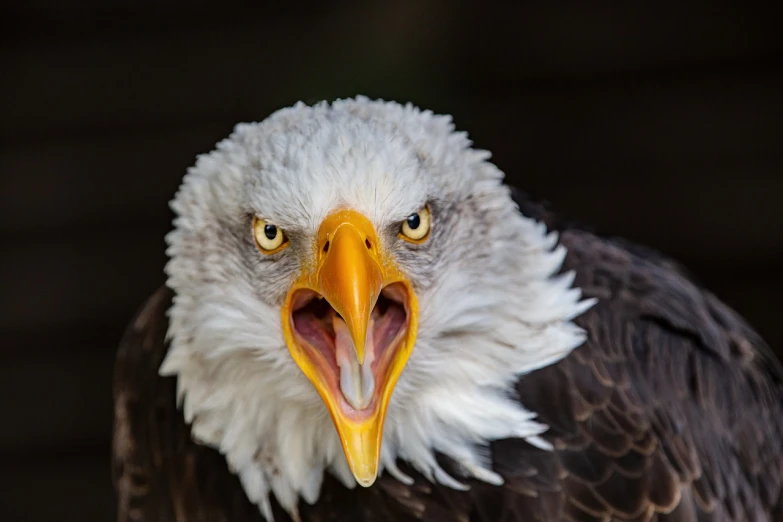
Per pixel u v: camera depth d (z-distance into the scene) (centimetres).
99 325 1078
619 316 596
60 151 1080
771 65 1043
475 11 1043
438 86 1021
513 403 543
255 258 517
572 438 552
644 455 555
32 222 1078
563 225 662
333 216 498
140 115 1073
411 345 516
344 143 508
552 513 547
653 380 584
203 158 549
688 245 1059
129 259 1077
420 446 545
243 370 534
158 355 609
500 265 537
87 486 1080
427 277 519
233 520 571
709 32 1046
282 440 545
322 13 1048
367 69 1010
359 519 560
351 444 491
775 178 1049
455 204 529
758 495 638
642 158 1061
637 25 1053
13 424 1081
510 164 1060
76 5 1070
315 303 544
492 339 534
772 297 1050
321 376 512
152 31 1071
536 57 1056
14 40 1074
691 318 634
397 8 1030
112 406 1078
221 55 1063
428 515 555
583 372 562
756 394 674
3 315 1077
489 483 550
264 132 533
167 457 590
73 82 1075
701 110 1054
